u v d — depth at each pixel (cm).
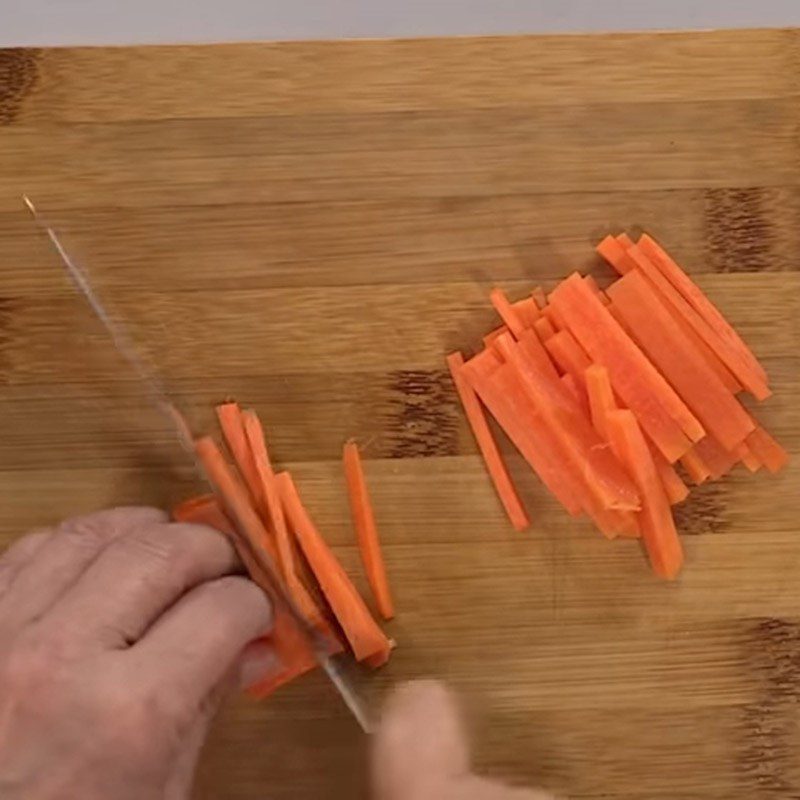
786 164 53
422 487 52
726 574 52
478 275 53
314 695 52
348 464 52
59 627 41
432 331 53
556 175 53
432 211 53
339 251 53
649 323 52
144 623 42
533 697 52
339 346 53
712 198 53
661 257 52
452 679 52
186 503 51
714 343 52
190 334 53
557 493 51
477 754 51
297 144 53
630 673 52
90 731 40
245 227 53
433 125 53
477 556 52
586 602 52
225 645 42
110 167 53
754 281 53
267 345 53
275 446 52
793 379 53
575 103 53
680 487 51
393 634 52
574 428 51
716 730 51
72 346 53
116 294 53
